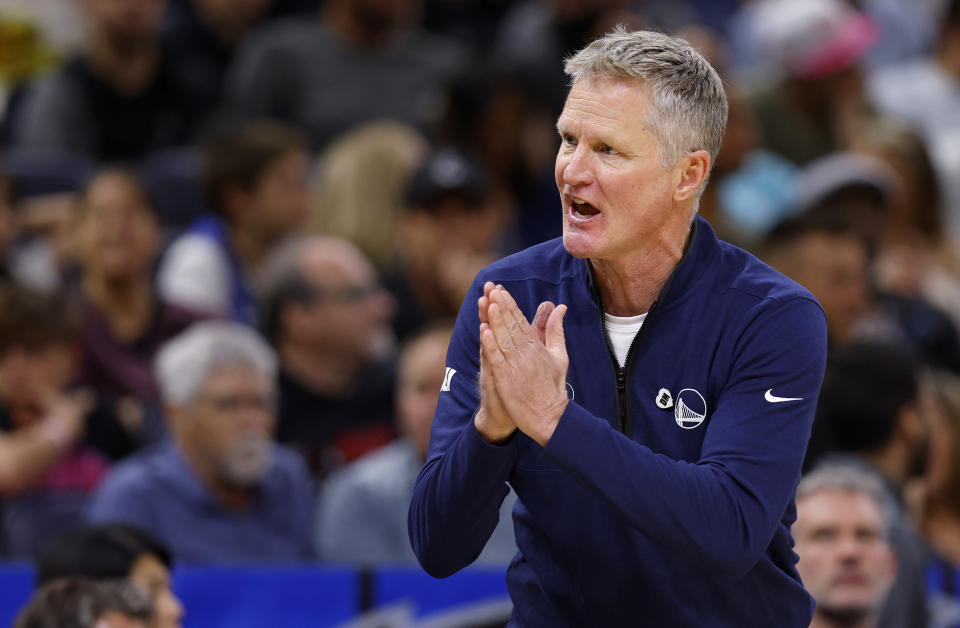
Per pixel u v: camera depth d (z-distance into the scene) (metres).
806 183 24.98
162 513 17.62
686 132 8.45
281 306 20.47
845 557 13.85
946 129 30.31
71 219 22.81
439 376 17.86
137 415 20.67
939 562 16.80
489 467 8.34
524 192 25.38
